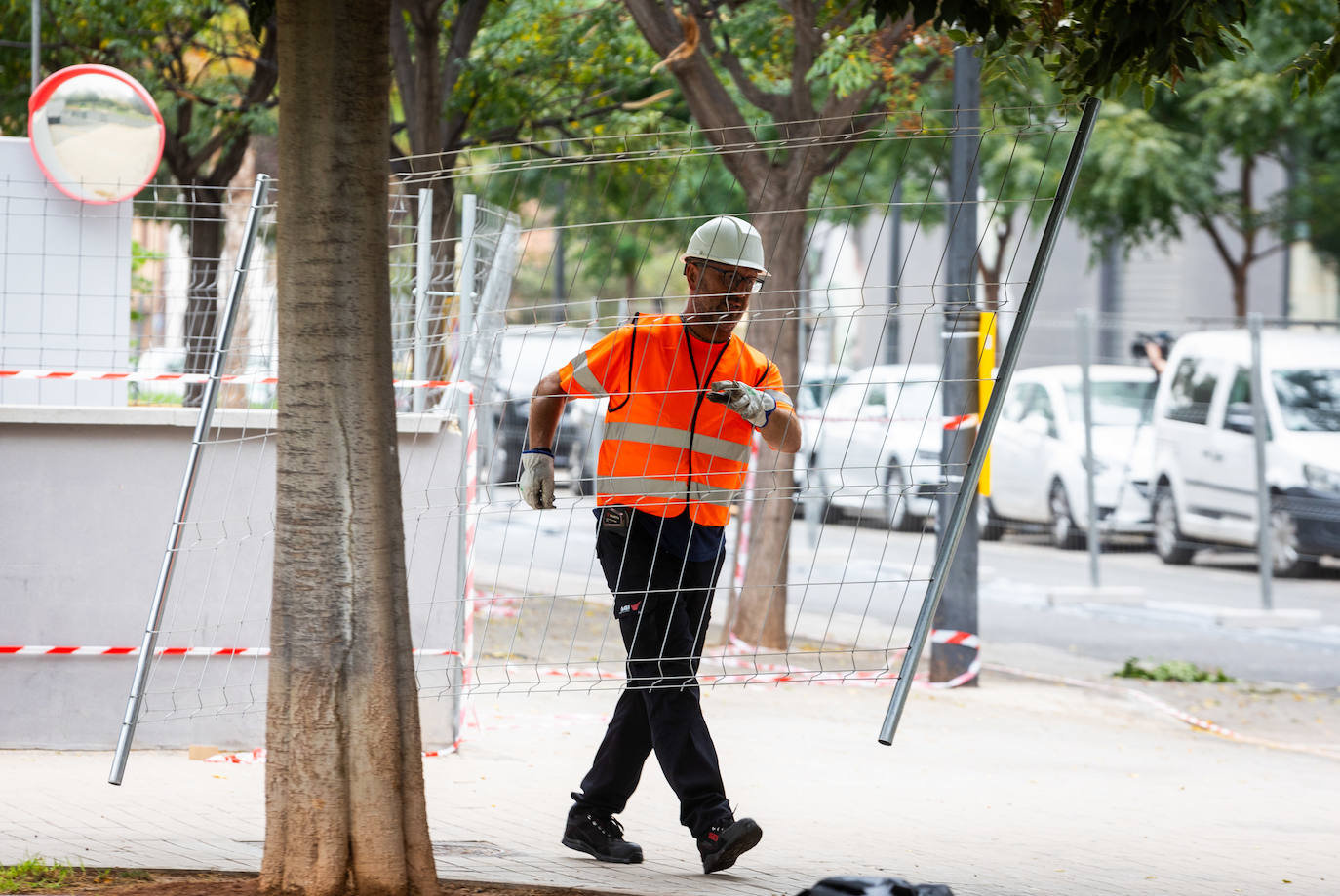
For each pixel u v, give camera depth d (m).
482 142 31.52
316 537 9.82
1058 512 43.25
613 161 12.11
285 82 9.85
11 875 10.61
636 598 12.17
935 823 14.90
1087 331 38.31
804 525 48.06
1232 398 39.75
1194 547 41.50
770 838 13.80
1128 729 22.23
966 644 25.16
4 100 32.06
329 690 9.79
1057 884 12.32
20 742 16.80
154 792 14.53
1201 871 13.16
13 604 16.73
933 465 11.48
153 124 18.30
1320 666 28.88
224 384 18.42
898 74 24.94
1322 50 13.72
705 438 12.27
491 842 12.95
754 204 25.70
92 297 18.41
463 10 28.70
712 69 26.59
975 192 23.58
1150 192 52.62
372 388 9.92
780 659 25.91
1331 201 60.09
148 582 16.88
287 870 9.82
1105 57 11.62
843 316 11.58
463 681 17.20
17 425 16.66
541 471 12.29
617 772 12.46
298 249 9.84
